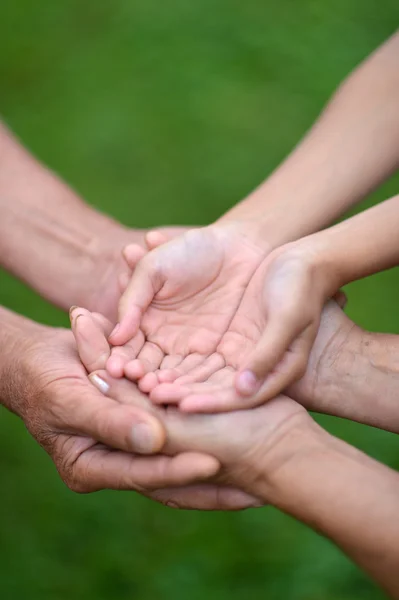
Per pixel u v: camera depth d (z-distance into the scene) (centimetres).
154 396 97
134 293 104
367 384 104
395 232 103
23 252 120
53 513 136
